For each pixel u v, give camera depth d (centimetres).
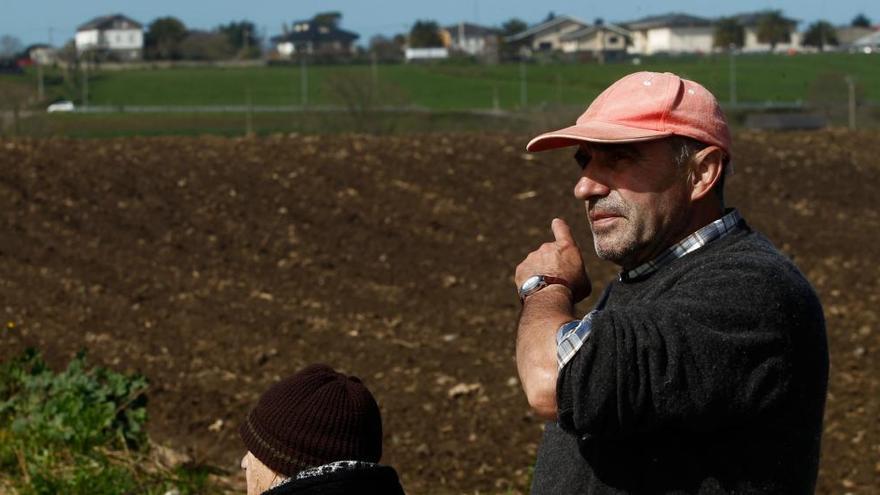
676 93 319
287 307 1408
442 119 3400
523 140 2044
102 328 1280
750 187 1942
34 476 760
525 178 1888
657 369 288
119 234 1619
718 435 299
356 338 1288
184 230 1647
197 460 879
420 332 1337
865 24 11044
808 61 6191
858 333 1334
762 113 3747
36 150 1850
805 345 300
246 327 1310
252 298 1433
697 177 319
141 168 1817
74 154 1848
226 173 1823
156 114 4438
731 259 306
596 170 323
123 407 880
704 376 288
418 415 1034
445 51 9200
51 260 1508
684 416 290
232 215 1700
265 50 9262
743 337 291
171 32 8088
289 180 1819
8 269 1459
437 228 1708
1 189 1703
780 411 297
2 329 1241
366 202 1772
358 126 2833
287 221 1697
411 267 1580
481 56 7531
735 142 2156
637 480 304
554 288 328
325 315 1383
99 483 768
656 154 316
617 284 338
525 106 4112
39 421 834
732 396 290
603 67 6431
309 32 10725
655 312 295
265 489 293
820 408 309
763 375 292
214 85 5878
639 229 319
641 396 289
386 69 6675
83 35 9394
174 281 1473
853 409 1073
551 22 9781
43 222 1625
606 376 290
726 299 295
